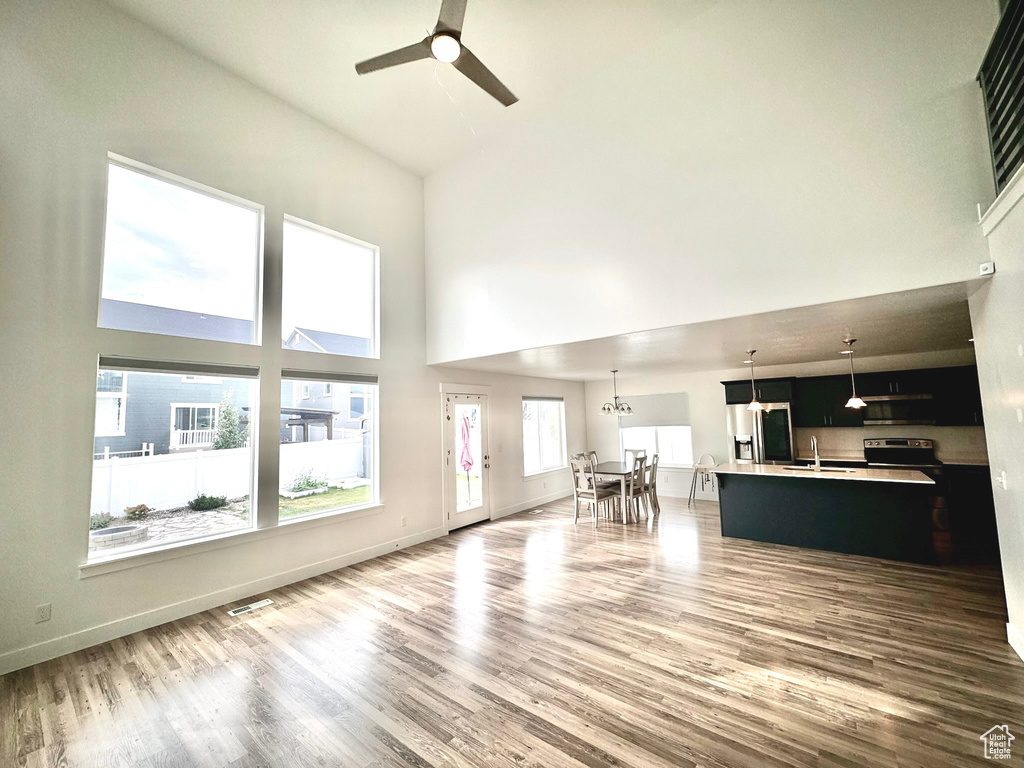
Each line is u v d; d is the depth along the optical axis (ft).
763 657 8.96
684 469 26.11
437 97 14.89
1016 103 7.23
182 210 12.66
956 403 18.69
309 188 15.49
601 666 8.80
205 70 13.06
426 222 19.48
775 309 10.75
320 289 15.93
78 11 10.77
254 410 13.74
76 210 10.50
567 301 14.55
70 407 10.21
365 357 16.88
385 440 17.28
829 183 10.13
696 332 13.39
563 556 15.99
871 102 9.69
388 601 12.36
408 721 7.32
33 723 7.49
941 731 6.74
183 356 12.18
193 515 12.38
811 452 22.15
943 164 8.93
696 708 7.45
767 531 17.06
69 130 10.50
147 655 9.68
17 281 9.64
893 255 9.38
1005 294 7.94
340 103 15.11
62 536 9.97
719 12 11.61
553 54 13.19
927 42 9.11
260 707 7.79
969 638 9.46
